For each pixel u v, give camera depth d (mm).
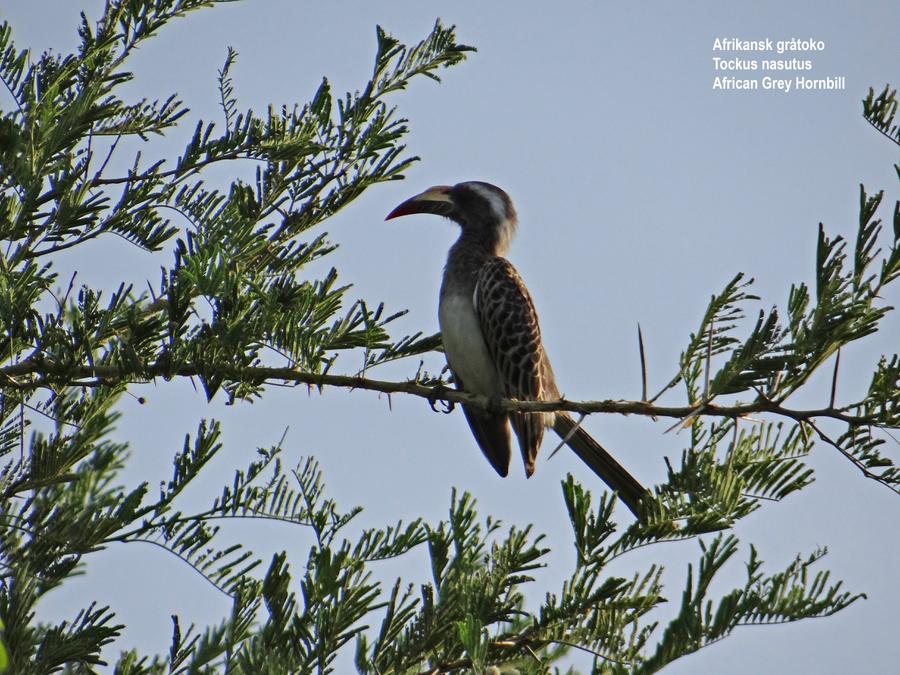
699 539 5934
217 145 8453
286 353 7332
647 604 6168
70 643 5703
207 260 6910
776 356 6012
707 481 6324
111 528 6027
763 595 5395
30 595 5832
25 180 7090
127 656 5789
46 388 7473
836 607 5348
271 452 6672
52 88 7961
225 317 7094
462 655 6266
